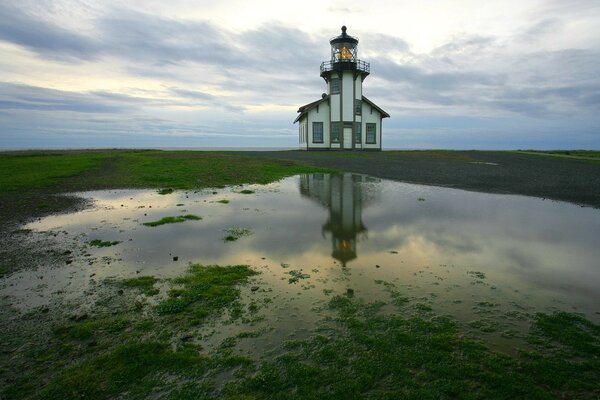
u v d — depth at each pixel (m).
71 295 5.69
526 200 13.08
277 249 7.88
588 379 3.53
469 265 6.76
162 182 19.02
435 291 5.65
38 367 3.88
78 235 9.21
